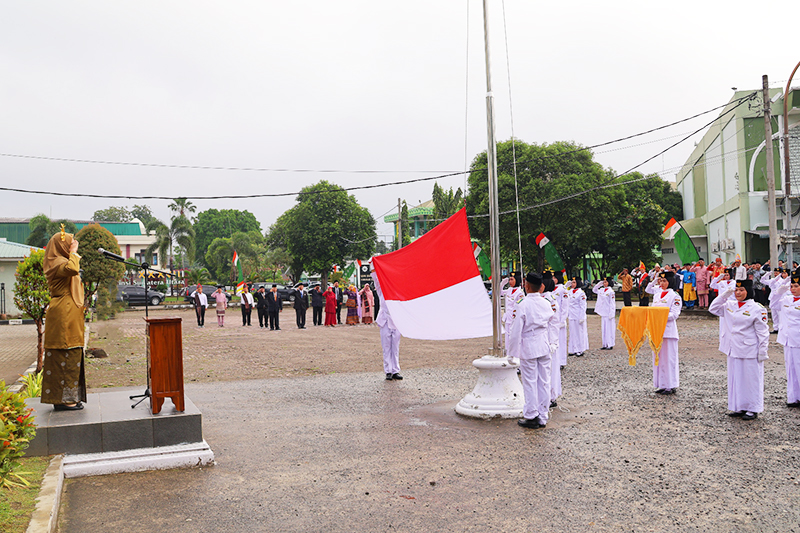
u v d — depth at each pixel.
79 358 7.01
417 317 9.00
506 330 10.70
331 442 7.25
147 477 5.99
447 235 9.30
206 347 18.53
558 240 35.12
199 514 5.01
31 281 12.41
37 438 6.08
